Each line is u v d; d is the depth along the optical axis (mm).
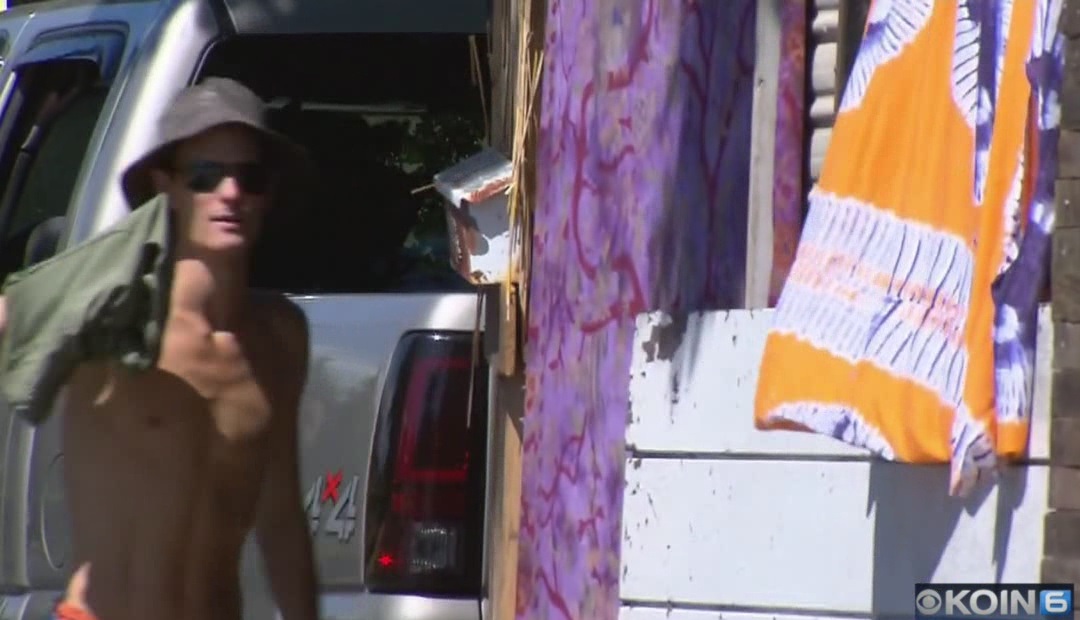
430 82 25875
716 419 17047
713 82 18438
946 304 14148
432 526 22062
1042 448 14297
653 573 17344
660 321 17594
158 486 18609
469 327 22391
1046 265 13820
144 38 25328
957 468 13656
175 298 18625
